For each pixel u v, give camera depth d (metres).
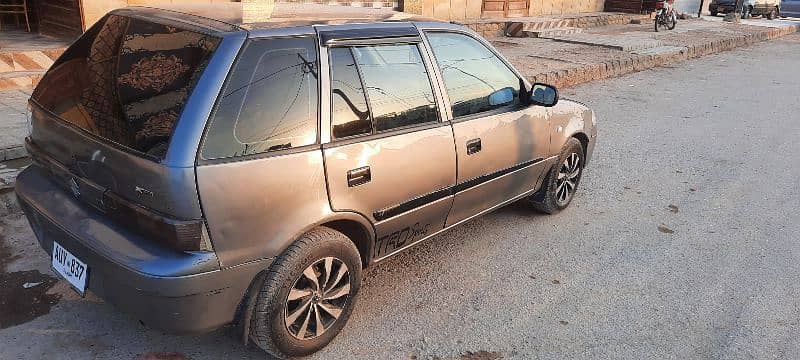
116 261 2.48
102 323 3.23
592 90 10.23
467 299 3.72
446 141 3.46
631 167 6.42
